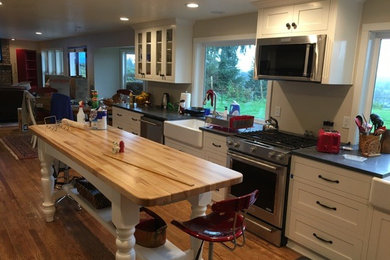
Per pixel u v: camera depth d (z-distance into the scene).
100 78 8.00
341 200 2.42
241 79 4.38
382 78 2.95
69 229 3.06
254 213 3.06
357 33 2.91
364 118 2.81
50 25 6.36
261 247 2.87
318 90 3.24
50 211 3.15
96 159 2.14
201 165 2.12
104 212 2.50
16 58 11.38
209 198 2.10
